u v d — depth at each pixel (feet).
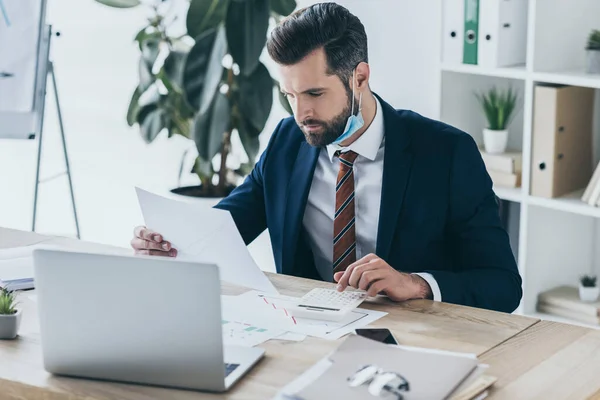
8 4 13.73
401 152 7.52
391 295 6.65
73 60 21.06
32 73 13.84
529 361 5.61
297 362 5.57
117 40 21.12
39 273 5.33
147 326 5.20
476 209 7.46
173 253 7.07
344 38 7.00
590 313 10.71
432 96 12.46
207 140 13.65
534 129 10.55
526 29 11.02
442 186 7.45
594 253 11.64
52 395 5.31
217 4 13.53
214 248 6.93
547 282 11.26
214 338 5.07
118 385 5.35
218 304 5.02
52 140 20.11
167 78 13.76
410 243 7.48
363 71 7.24
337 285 6.91
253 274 6.80
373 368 5.00
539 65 10.45
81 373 5.44
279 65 7.06
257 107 13.66
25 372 5.54
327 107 7.09
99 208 17.34
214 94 13.66
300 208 7.79
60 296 5.32
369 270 6.63
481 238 7.36
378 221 7.57
